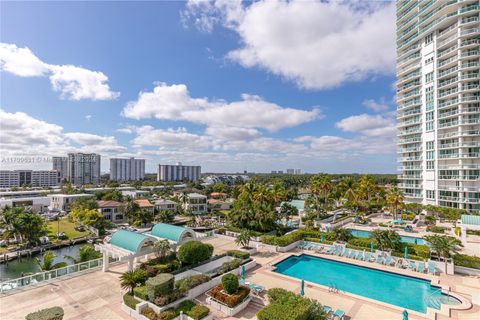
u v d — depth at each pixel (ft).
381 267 90.94
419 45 230.07
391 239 100.89
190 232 96.84
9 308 61.87
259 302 65.31
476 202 186.50
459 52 198.29
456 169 196.13
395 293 74.95
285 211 172.04
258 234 132.57
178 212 268.21
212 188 435.94
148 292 60.70
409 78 237.25
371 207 225.56
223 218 238.48
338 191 245.45
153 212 252.83
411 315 59.67
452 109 204.64
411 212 206.08
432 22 218.79
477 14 194.39
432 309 61.72
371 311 61.36
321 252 109.29
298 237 121.90
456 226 146.30
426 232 151.12
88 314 59.26
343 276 88.22
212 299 64.69
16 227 151.23
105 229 193.16
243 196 190.49
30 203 280.92
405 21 249.75
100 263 90.79
